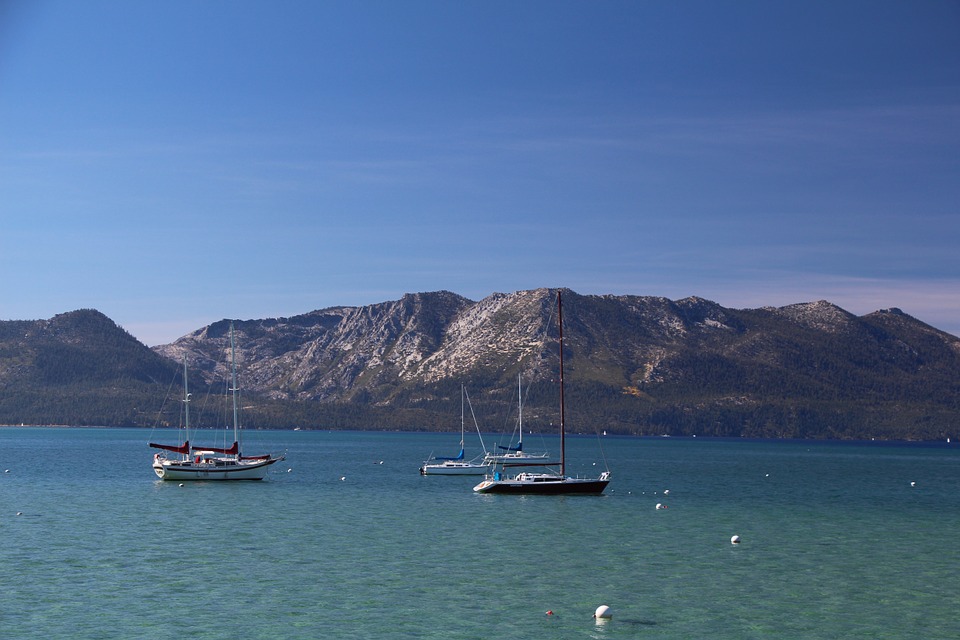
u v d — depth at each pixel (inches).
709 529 3501.5
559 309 5073.8
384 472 7155.5
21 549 2861.7
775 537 3307.1
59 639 1899.6
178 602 2190.0
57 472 6633.9
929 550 3034.0
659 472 7839.6
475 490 4918.8
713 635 1974.7
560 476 4933.6
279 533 3272.6
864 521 3863.2
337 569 2588.6
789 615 2134.6
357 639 1915.6
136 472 6648.6
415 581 2438.5
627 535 3297.2
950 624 2071.9
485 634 1958.7
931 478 7421.3
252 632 1957.4
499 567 2642.7
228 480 5570.9
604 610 2082.9
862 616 2132.1
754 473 7854.3
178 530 3324.3
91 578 2434.8
